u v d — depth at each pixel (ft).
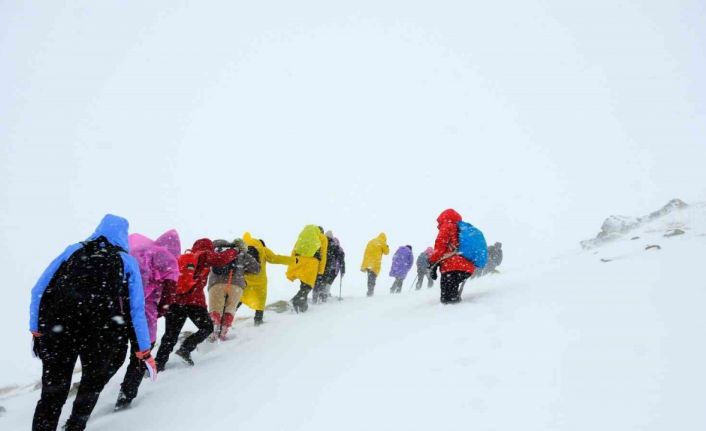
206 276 23.48
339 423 13.24
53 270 15.88
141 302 16.96
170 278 20.85
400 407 13.42
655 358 13.20
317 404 14.70
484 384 13.71
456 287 24.66
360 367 17.02
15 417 19.79
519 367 14.30
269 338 26.20
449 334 18.40
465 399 13.12
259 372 19.45
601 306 18.08
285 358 20.68
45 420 15.14
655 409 11.01
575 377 13.06
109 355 15.94
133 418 17.25
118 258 16.46
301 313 34.01
